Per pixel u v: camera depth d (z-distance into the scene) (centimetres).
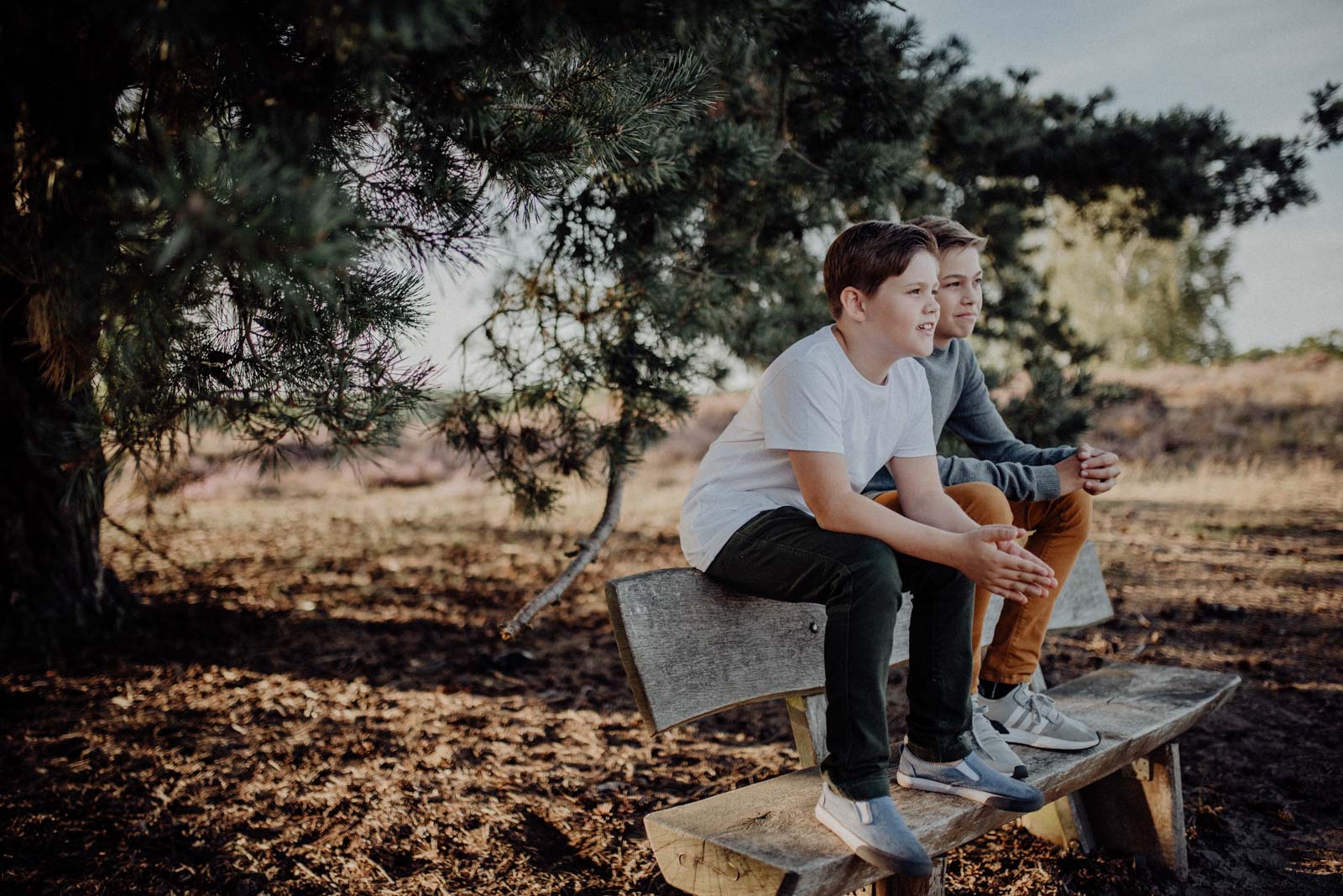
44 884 245
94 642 495
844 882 158
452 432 348
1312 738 358
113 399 212
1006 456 267
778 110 422
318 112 167
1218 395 1833
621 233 351
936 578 184
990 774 181
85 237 156
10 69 162
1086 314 3173
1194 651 480
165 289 156
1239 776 327
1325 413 1546
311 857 262
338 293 180
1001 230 561
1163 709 246
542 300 354
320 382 216
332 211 141
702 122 353
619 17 164
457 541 888
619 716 392
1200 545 787
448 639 521
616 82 204
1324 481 1121
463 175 204
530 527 372
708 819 174
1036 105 631
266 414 237
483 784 316
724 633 200
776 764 335
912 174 423
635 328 359
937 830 168
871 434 204
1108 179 595
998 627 226
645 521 969
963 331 253
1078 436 434
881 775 165
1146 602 593
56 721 375
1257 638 501
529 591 654
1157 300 3102
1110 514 965
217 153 135
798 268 465
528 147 194
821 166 425
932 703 185
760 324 415
